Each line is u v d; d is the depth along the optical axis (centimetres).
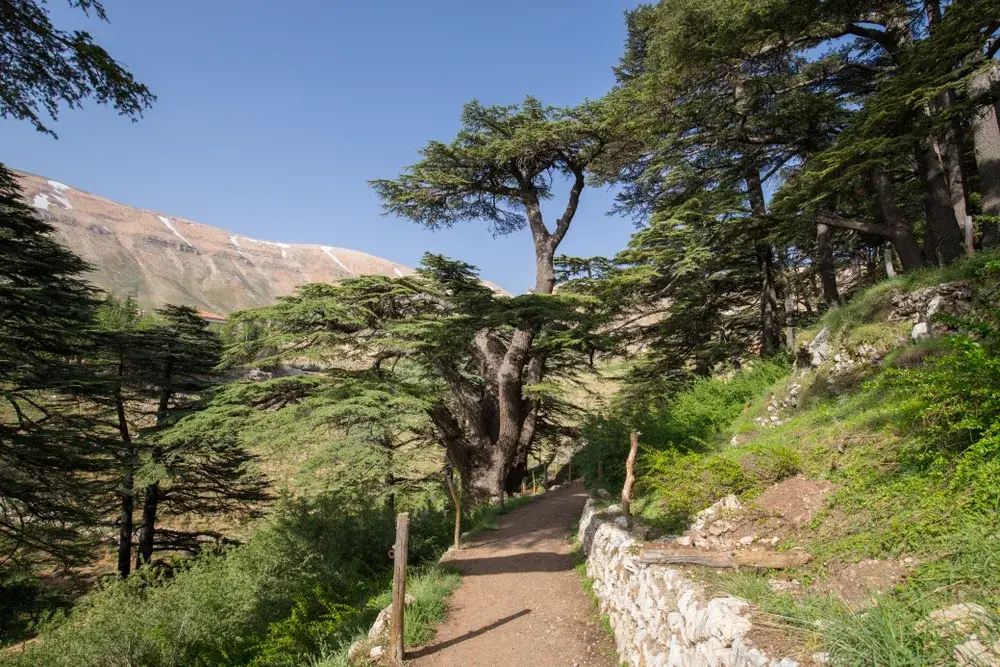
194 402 2178
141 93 1031
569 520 1377
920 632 278
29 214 1633
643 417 1328
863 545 419
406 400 1677
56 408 2014
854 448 621
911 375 509
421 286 2012
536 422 2631
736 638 338
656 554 556
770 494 608
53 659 900
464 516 1634
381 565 1279
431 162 2078
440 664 641
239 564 1173
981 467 398
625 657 586
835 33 1371
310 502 1428
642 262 1894
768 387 1336
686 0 1386
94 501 2027
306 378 1828
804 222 1382
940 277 955
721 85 1540
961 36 957
